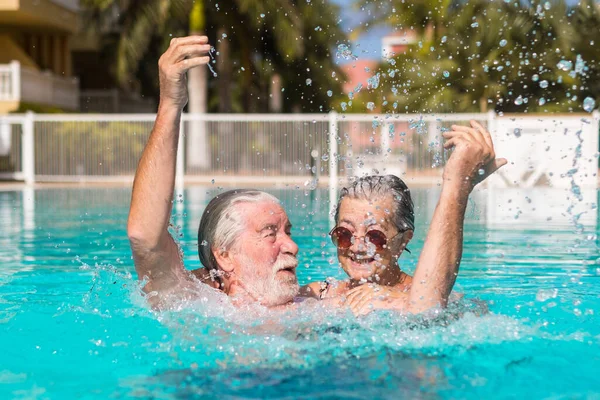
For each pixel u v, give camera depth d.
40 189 13.51
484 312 2.41
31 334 2.27
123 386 1.73
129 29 20.16
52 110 19.33
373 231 2.43
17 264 4.47
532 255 4.84
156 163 2.06
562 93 19.78
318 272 3.93
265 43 23.66
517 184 13.87
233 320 2.21
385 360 1.90
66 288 3.44
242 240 2.23
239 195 2.29
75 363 1.93
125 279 3.11
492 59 20.27
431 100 20.36
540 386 1.70
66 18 21.12
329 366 1.85
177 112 2.07
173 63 2.02
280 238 2.28
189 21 20.73
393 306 2.20
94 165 16.05
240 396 1.63
